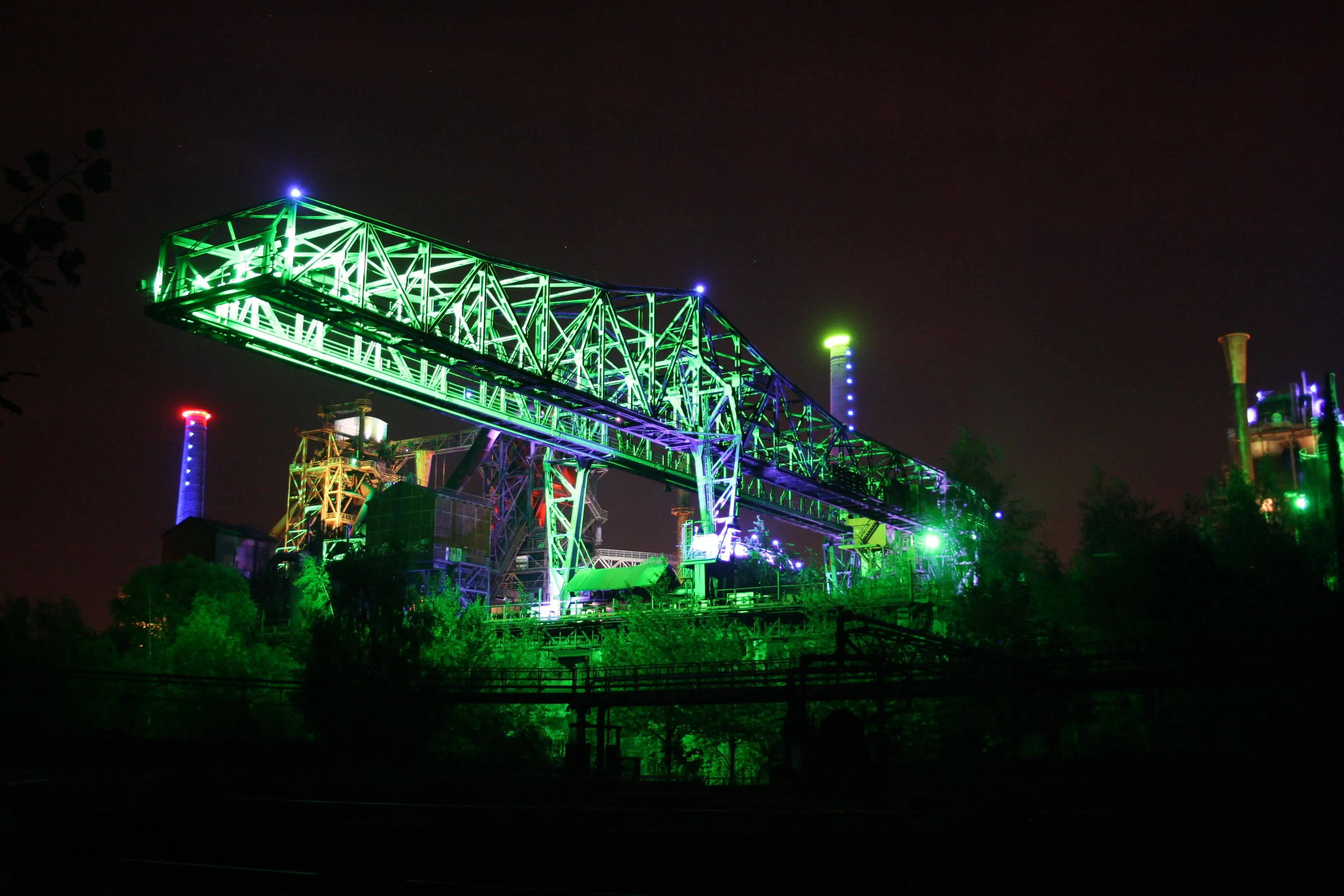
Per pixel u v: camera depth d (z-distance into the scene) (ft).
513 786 144.15
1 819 111.14
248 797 111.24
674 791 134.92
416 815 95.20
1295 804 98.12
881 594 227.40
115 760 160.97
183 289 185.68
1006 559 236.84
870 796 121.39
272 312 202.39
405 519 306.35
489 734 209.05
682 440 272.51
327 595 259.60
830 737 138.31
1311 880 78.28
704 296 278.46
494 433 356.79
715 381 283.18
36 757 161.48
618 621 268.21
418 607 221.25
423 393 235.61
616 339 254.47
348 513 420.77
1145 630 194.49
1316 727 155.53
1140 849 81.30
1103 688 151.43
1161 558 193.67
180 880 88.28
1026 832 82.84
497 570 349.61
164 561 377.30
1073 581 216.33
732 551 276.21
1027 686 153.79
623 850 88.07
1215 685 152.56
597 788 140.15
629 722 208.74
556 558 315.99
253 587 362.53
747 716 199.72
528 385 226.38
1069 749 181.37
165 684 216.54
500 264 225.76
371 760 181.88
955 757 172.96
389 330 195.72
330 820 95.45
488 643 227.20
